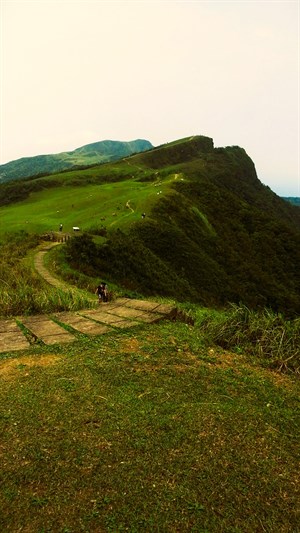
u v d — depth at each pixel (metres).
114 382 3.57
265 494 2.30
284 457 2.65
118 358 4.12
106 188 60.53
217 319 6.00
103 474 2.40
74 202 50.09
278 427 3.02
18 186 82.50
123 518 2.09
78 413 3.03
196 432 2.86
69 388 3.42
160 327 5.40
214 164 129.38
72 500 2.20
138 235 36.72
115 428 2.86
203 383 3.69
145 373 3.80
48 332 5.05
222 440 2.79
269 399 3.49
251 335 5.24
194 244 41.47
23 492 2.26
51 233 32.84
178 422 2.97
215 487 2.33
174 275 31.44
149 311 6.16
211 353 4.63
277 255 51.44
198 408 3.20
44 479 2.35
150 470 2.45
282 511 2.19
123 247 28.86
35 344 4.58
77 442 2.69
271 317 5.52
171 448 2.67
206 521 2.10
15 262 20.80
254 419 3.09
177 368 3.99
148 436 2.78
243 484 2.37
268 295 39.31
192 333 5.31
